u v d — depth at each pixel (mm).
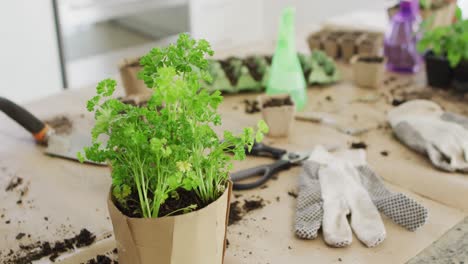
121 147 1024
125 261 1062
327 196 1257
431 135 1425
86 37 2795
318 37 1988
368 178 1332
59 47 2736
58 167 1429
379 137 1515
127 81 1652
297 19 3508
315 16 3398
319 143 1487
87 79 2883
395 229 1219
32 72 2715
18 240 1213
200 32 3289
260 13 3623
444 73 1719
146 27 2998
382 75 1768
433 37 1693
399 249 1173
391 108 1646
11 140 1542
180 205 1057
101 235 1221
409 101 1587
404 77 1842
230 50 2033
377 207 1252
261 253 1168
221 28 3402
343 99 1705
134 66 1652
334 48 1944
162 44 3104
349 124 1572
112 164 1042
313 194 1268
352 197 1256
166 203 1059
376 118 1602
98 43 2854
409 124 1466
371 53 1896
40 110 1683
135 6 2895
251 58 1808
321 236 1206
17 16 2582
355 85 1789
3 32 2576
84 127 1584
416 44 1800
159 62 1048
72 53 2779
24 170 1416
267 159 1433
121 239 1040
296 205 1280
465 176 1355
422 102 1573
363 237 1184
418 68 1889
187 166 999
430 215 1254
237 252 1170
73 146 1490
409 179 1355
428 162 1408
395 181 1354
